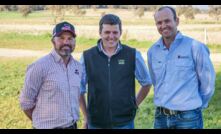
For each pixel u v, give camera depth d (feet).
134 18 107.96
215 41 64.18
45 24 92.84
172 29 14.19
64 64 13.32
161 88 14.65
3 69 43.57
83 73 14.92
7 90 33.94
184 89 14.28
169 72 14.38
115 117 14.74
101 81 14.65
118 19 14.62
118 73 14.62
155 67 14.71
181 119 14.40
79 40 66.03
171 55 14.34
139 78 15.49
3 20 99.66
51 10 112.16
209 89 14.44
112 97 14.64
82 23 93.20
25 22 96.48
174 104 14.38
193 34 69.10
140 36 69.62
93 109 14.96
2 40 68.13
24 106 13.37
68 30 13.08
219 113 26.53
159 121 15.02
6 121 25.93
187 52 14.17
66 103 13.17
